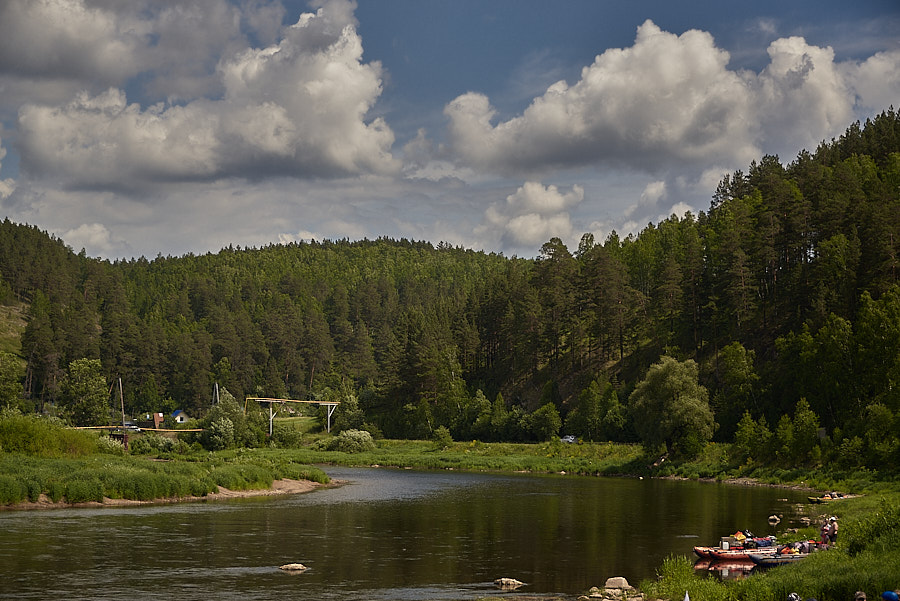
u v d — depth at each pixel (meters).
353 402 176.75
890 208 118.00
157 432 145.62
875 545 32.69
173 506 61.03
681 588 30.30
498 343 191.88
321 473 86.88
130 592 31.81
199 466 77.31
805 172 165.00
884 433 83.31
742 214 152.62
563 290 168.25
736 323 137.12
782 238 132.88
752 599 26.58
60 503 58.75
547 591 33.19
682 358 138.75
